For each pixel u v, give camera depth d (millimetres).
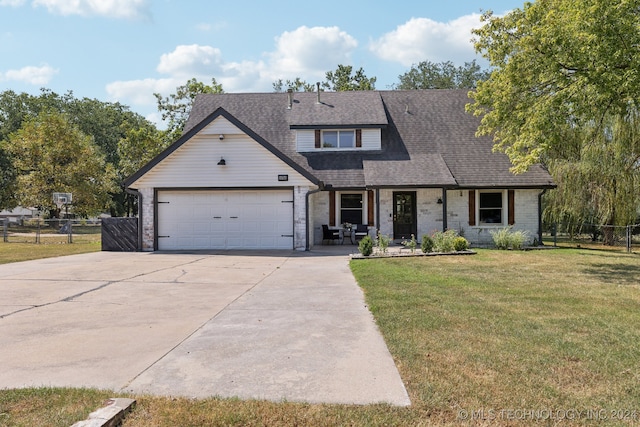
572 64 10516
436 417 3328
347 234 19266
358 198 19531
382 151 20188
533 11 11695
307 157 20062
